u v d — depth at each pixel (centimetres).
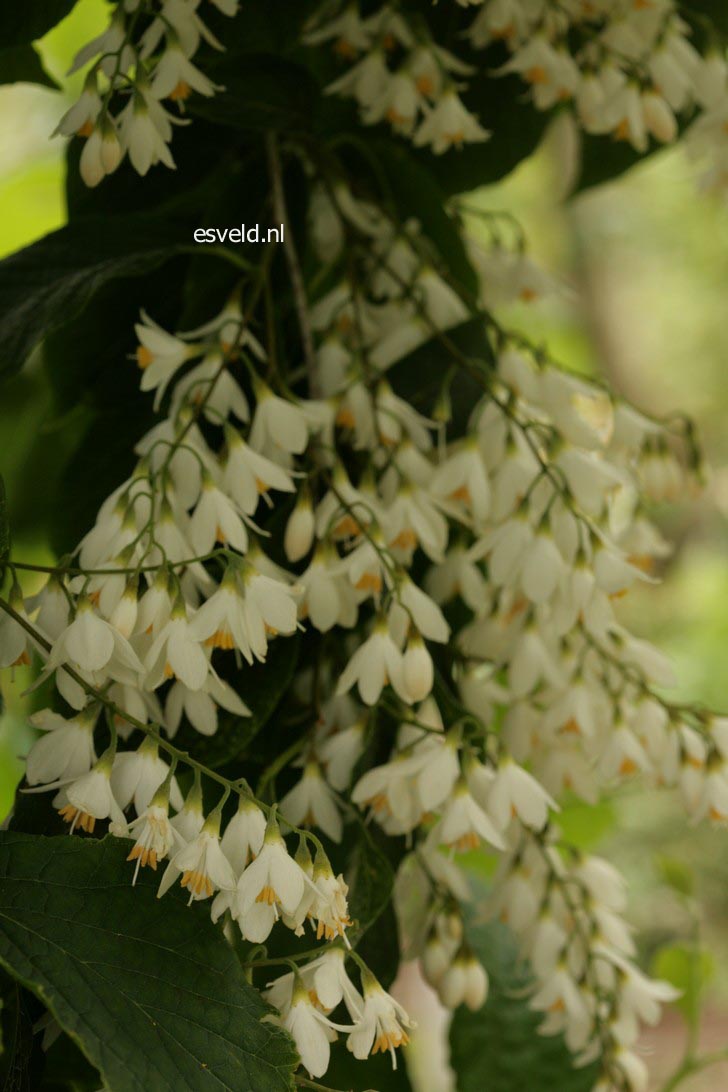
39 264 77
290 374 81
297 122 81
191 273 79
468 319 80
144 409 82
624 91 82
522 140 86
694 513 329
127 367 82
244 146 82
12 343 76
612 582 77
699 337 395
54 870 70
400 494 77
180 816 71
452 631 80
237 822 71
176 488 75
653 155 90
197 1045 69
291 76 81
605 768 78
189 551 74
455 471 77
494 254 86
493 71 83
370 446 78
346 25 81
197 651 72
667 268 394
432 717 77
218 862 70
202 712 74
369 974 72
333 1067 79
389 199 81
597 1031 80
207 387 76
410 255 81
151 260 77
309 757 76
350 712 78
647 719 79
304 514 75
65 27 128
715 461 379
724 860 255
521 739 79
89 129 75
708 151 88
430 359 80
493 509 78
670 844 251
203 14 80
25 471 91
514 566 76
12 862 70
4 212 133
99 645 71
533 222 353
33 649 73
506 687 85
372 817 77
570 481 77
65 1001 69
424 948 78
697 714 79
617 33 83
